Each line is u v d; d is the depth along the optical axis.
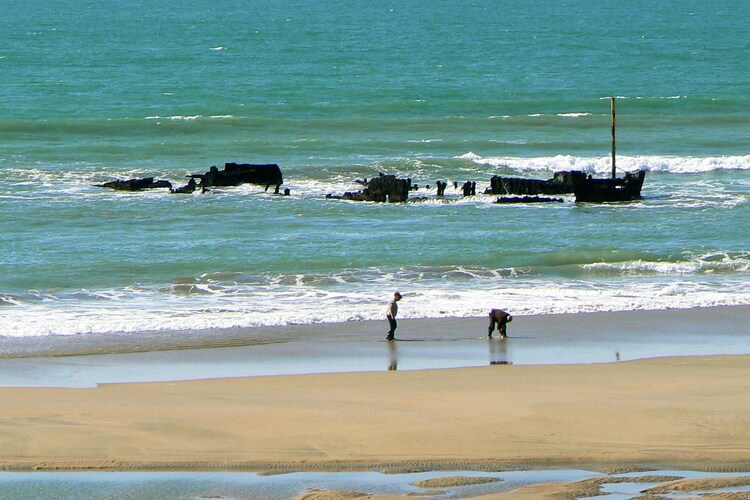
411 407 55.03
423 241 111.44
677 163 157.75
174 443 49.19
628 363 66.75
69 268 97.69
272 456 47.28
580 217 125.94
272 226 118.94
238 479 44.38
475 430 50.66
